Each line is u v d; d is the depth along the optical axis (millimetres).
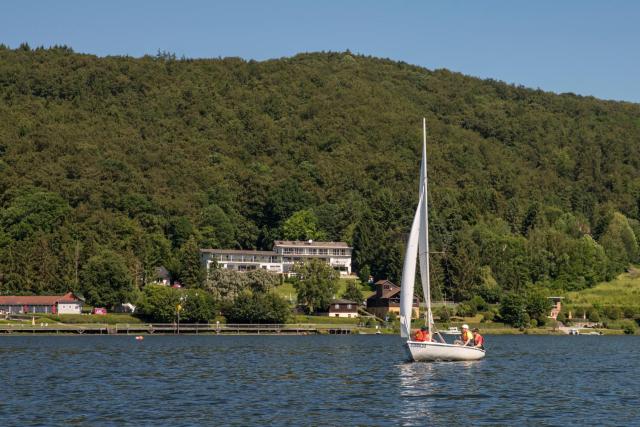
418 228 87250
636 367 90312
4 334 154875
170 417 53000
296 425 50656
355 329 177375
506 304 189375
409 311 87562
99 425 50188
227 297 183750
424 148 87438
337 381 72625
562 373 82062
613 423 51812
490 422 52031
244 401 60000
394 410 56250
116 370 82000
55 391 64812
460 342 93938
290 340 145125
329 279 199625
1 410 55375
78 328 160875
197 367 85938
